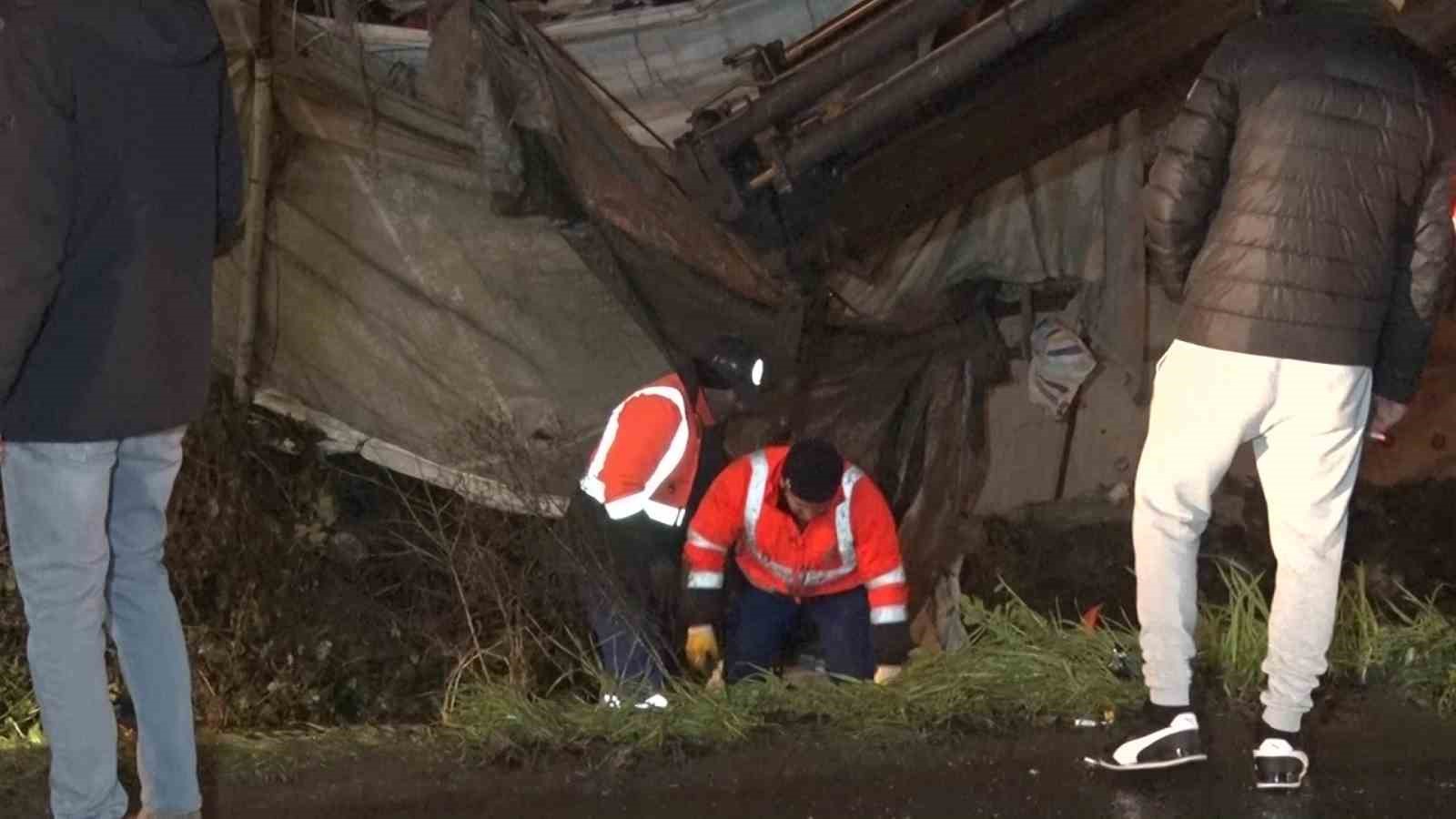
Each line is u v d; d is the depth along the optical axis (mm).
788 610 5855
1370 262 3635
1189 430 3752
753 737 4355
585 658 5438
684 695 4555
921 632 7105
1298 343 3629
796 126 6258
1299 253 3617
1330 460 3719
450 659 5840
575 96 6281
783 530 5637
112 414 3291
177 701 3574
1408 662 4664
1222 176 3742
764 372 6684
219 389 6344
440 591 5988
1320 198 3607
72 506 3309
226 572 5938
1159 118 6832
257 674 5754
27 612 3373
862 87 6324
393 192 6469
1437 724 4355
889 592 5699
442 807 3992
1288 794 3957
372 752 4316
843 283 6875
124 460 3475
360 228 6477
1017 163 6625
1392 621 5750
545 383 6676
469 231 6539
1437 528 7320
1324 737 4293
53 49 3104
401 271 6535
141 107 3271
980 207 6875
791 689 4621
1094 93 6340
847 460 7016
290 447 6430
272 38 6043
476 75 6051
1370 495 7516
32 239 3043
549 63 6215
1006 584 6504
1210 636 4746
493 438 6527
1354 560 7180
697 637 5645
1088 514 7328
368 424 6570
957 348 7086
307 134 6340
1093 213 6887
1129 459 7363
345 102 6297
